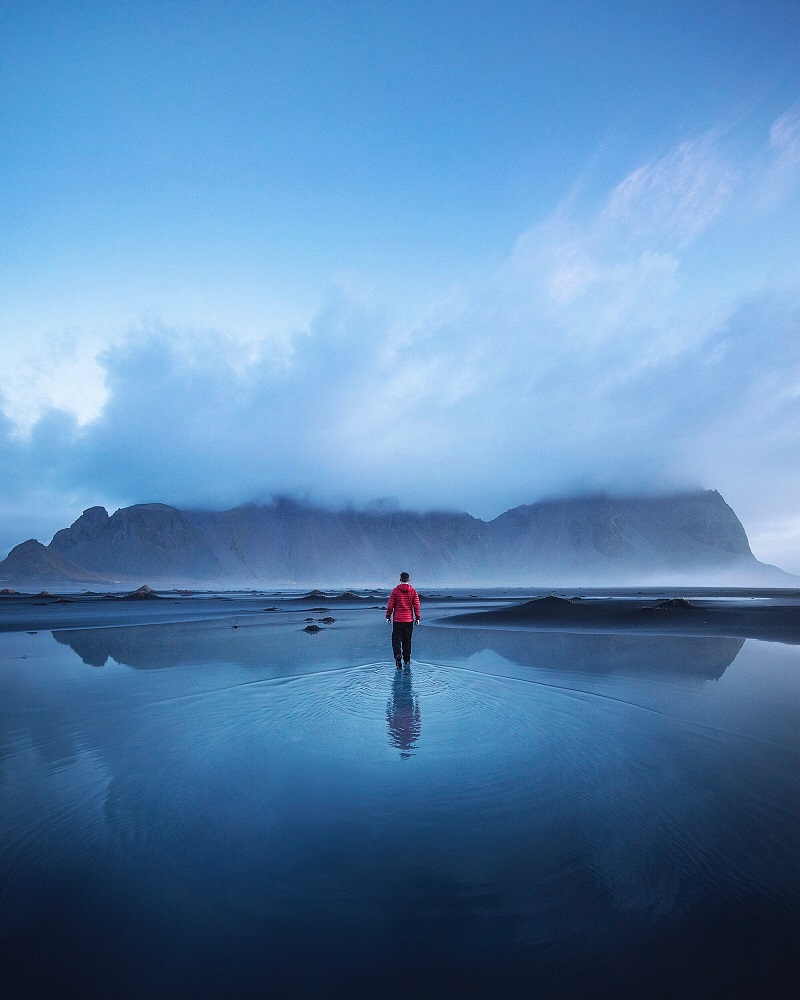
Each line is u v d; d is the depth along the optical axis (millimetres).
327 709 6777
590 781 4398
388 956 2416
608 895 2844
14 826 3672
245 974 2312
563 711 6648
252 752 5156
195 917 2691
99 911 2742
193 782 4426
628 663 10570
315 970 2334
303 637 16641
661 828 3592
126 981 2277
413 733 5715
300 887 2936
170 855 3283
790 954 2398
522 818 3736
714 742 5430
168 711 6879
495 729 5867
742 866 3119
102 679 9328
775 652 12359
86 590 133500
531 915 2684
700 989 2207
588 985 2227
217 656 12164
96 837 3510
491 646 13672
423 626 20891
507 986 2229
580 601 37875
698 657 11531
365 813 3828
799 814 3809
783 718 6355
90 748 5367
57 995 2197
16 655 12875
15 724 6320
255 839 3469
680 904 2764
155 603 50250
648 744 5344
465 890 2891
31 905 2793
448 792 4180
